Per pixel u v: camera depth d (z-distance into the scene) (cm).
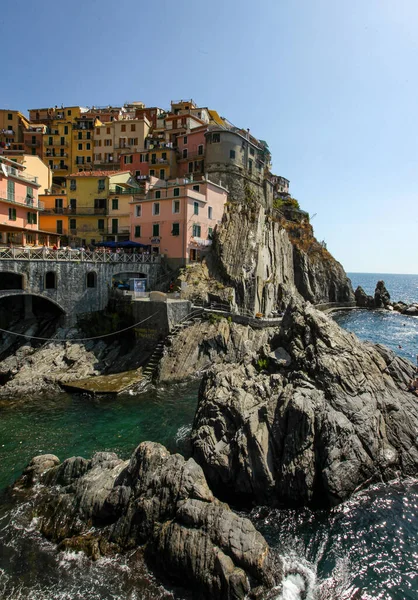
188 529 1543
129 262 4916
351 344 2725
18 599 1427
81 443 2528
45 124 10638
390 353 2902
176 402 3250
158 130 9094
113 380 3597
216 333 4203
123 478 1845
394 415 2381
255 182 7750
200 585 1424
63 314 4238
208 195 5891
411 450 2273
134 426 2778
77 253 4425
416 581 1546
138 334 4216
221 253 5712
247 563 1466
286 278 7794
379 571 1591
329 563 1623
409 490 2066
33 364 3734
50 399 3266
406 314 9662
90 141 9412
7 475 2172
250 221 6344
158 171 7756
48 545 1670
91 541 1653
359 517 1877
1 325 4219
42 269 4009
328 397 2312
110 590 1466
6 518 1812
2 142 9550
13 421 2841
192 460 1853
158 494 1697
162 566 1523
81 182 6850
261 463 2002
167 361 3809
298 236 9906
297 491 1948
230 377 2597
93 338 4169
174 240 5506
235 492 2027
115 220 6725
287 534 1778
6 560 1589
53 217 6888
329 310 9700
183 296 4738
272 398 2292
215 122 9656
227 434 2205
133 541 1634
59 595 1447
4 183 4841
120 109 10994
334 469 1977
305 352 2614
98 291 4528
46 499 1902
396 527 1816
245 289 5669
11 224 4969
